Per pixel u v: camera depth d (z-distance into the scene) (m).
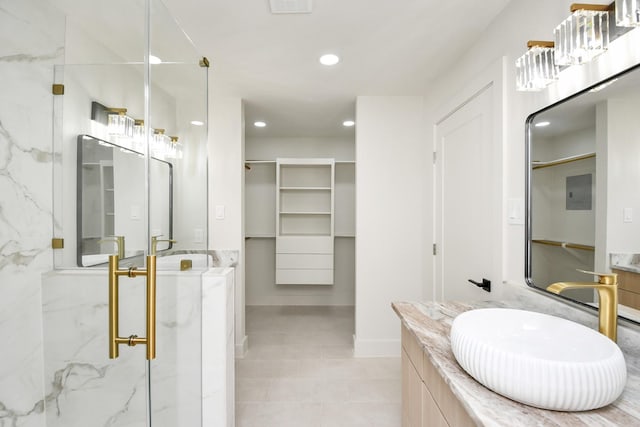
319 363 2.61
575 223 1.11
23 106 1.01
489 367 0.75
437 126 2.44
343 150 4.20
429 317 1.27
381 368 2.53
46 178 1.03
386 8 1.56
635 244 0.89
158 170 1.07
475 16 1.62
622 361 0.71
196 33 1.78
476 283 1.73
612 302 0.90
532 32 1.34
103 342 1.05
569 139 1.14
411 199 2.76
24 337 1.06
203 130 1.52
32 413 1.09
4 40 1.00
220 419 1.51
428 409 1.10
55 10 1.01
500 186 1.54
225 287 1.51
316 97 2.76
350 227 4.23
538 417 0.68
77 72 1.01
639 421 0.66
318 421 1.88
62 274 1.05
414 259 2.78
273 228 4.24
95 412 1.07
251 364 2.59
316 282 3.90
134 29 0.97
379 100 2.74
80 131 1.01
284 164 3.94
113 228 0.99
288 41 1.87
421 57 2.05
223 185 2.76
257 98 2.78
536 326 1.00
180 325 1.28
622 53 0.93
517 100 1.44
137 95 0.97
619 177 0.94
